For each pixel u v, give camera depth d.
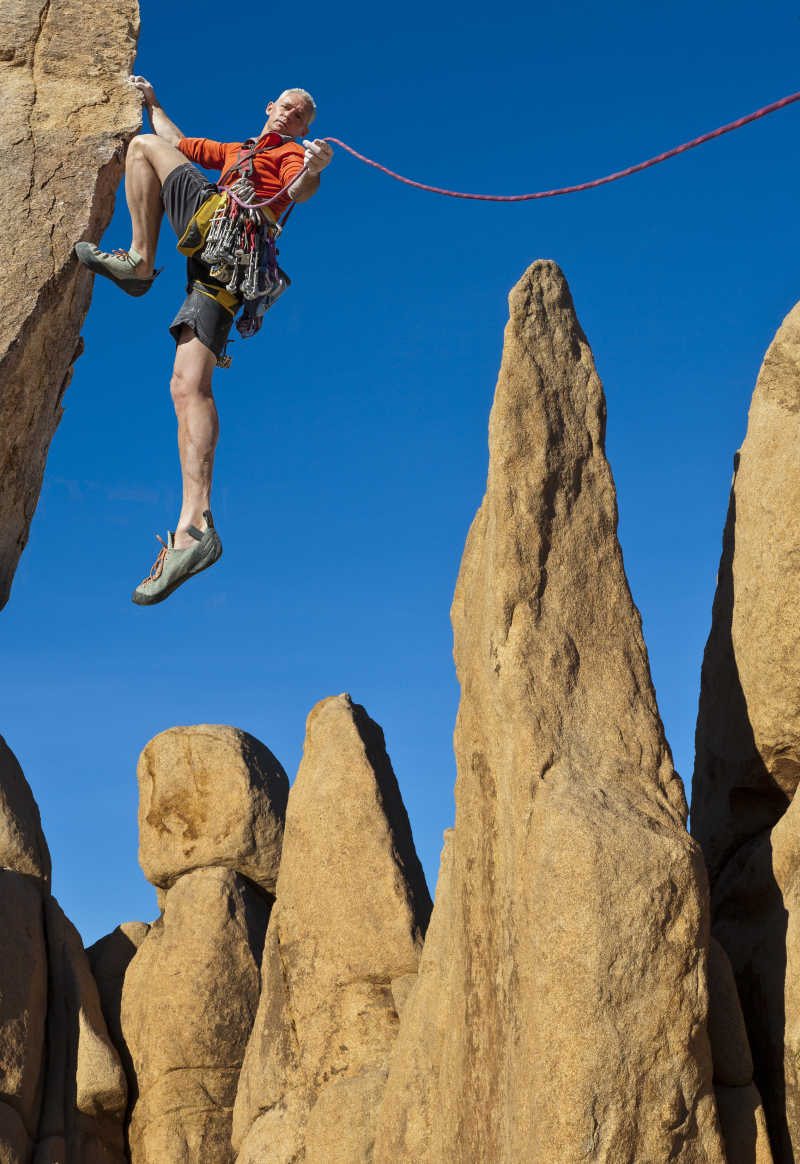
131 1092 11.69
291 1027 9.56
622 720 6.30
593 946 5.47
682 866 5.66
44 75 7.71
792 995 5.80
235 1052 11.38
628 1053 5.39
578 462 6.77
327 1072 9.04
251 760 12.88
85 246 6.70
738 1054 6.00
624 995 5.46
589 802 5.84
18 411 7.72
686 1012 5.50
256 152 6.18
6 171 7.47
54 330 7.64
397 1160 6.98
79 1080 11.38
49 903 12.52
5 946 11.52
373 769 9.78
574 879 5.58
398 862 9.48
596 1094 5.34
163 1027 11.43
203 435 6.12
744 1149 5.78
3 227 7.39
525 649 6.30
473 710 6.84
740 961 6.68
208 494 6.11
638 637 6.57
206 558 5.97
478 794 6.68
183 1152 10.98
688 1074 5.46
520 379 6.75
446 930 7.34
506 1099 5.85
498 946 6.20
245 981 11.61
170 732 13.05
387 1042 8.88
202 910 11.91
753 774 7.31
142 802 13.02
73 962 12.19
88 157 7.56
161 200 6.51
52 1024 11.83
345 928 9.38
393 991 9.10
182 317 6.20
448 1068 6.66
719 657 7.74
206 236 6.06
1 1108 10.68
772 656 6.87
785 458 6.85
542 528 6.55
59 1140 11.02
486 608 6.61
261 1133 9.16
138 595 6.03
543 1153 5.36
